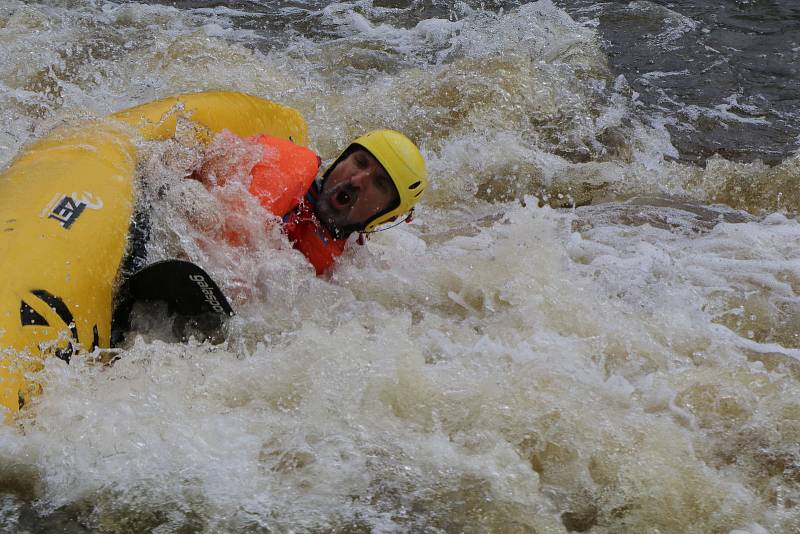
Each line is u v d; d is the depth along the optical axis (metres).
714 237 11.45
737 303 9.74
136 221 8.43
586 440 7.15
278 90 14.99
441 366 7.95
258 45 17.70
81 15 18.14
